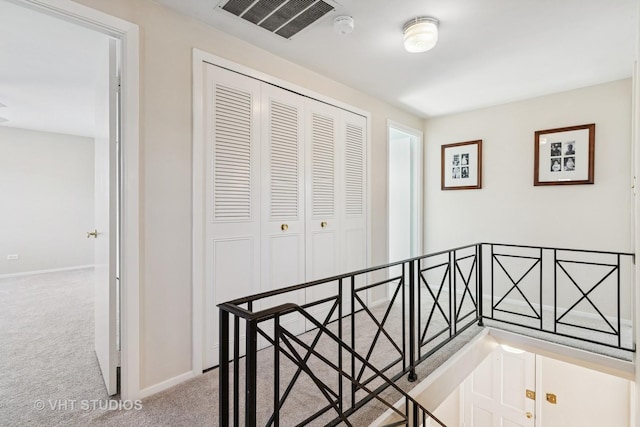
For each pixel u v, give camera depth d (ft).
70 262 18.26
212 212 6.84
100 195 7.00
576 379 11.46
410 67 8.70
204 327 6.73
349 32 6.48
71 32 7.13
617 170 9.32
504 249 11.50
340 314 4.98
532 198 10.87
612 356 7.39
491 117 11.84
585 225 9.85
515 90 10.28
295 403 5.78
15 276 16.37
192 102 6.44
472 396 13.97
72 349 7.91
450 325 8.06
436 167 13.29
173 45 6.18
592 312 9.71
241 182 7.36
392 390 6.23
